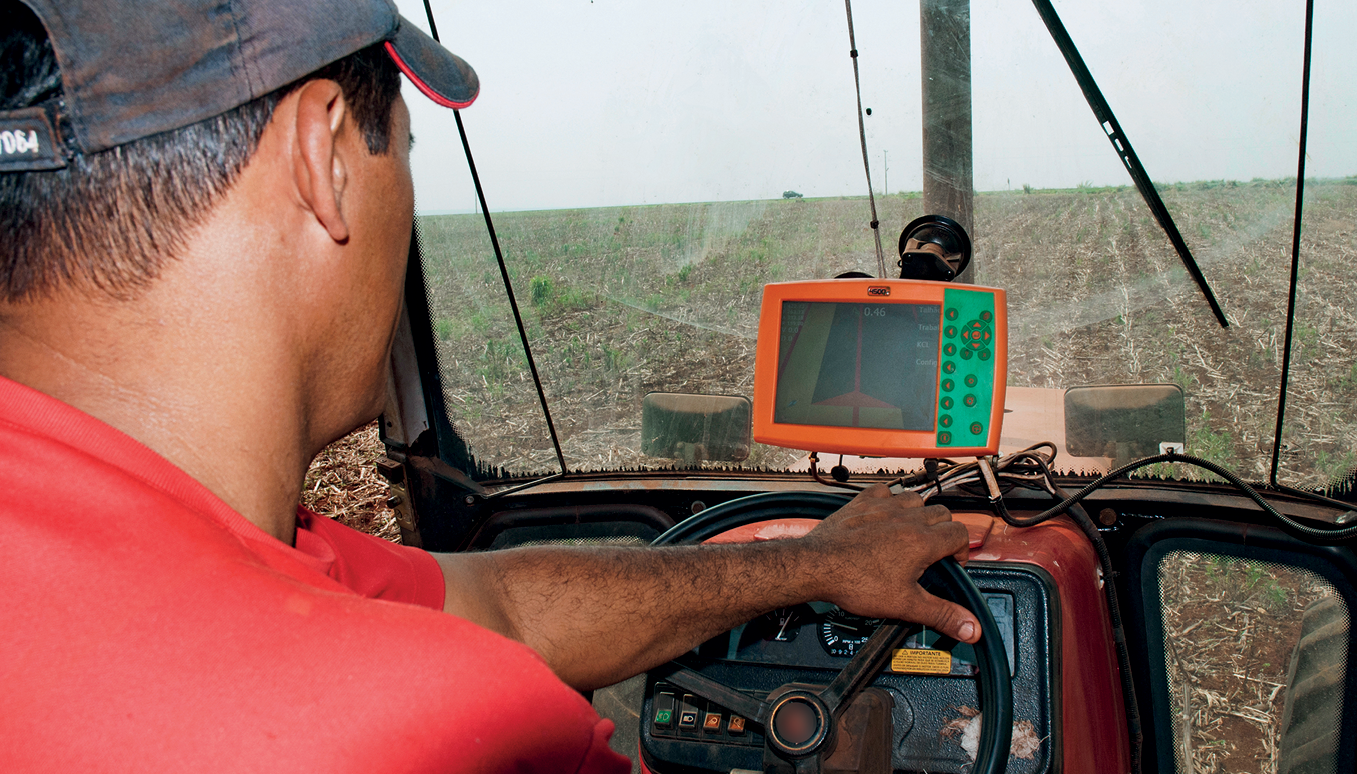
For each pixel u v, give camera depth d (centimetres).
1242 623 136
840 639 116
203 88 37
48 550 32
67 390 39
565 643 86
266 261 42
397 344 164
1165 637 140
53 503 33
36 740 29
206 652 31
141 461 37
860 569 91
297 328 44
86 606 31
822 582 92
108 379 39
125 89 36
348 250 46
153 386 40
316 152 42
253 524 41
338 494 341
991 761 90
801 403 136
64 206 37
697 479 163
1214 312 115
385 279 50
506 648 36
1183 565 138
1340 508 125
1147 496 137
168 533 34
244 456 42
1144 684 140
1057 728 105
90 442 36
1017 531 129
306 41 40
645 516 165
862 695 96
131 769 29
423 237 150
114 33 35
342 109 45
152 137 38
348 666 32
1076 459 140
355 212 46
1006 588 114
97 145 36
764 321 137
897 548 92
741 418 150
